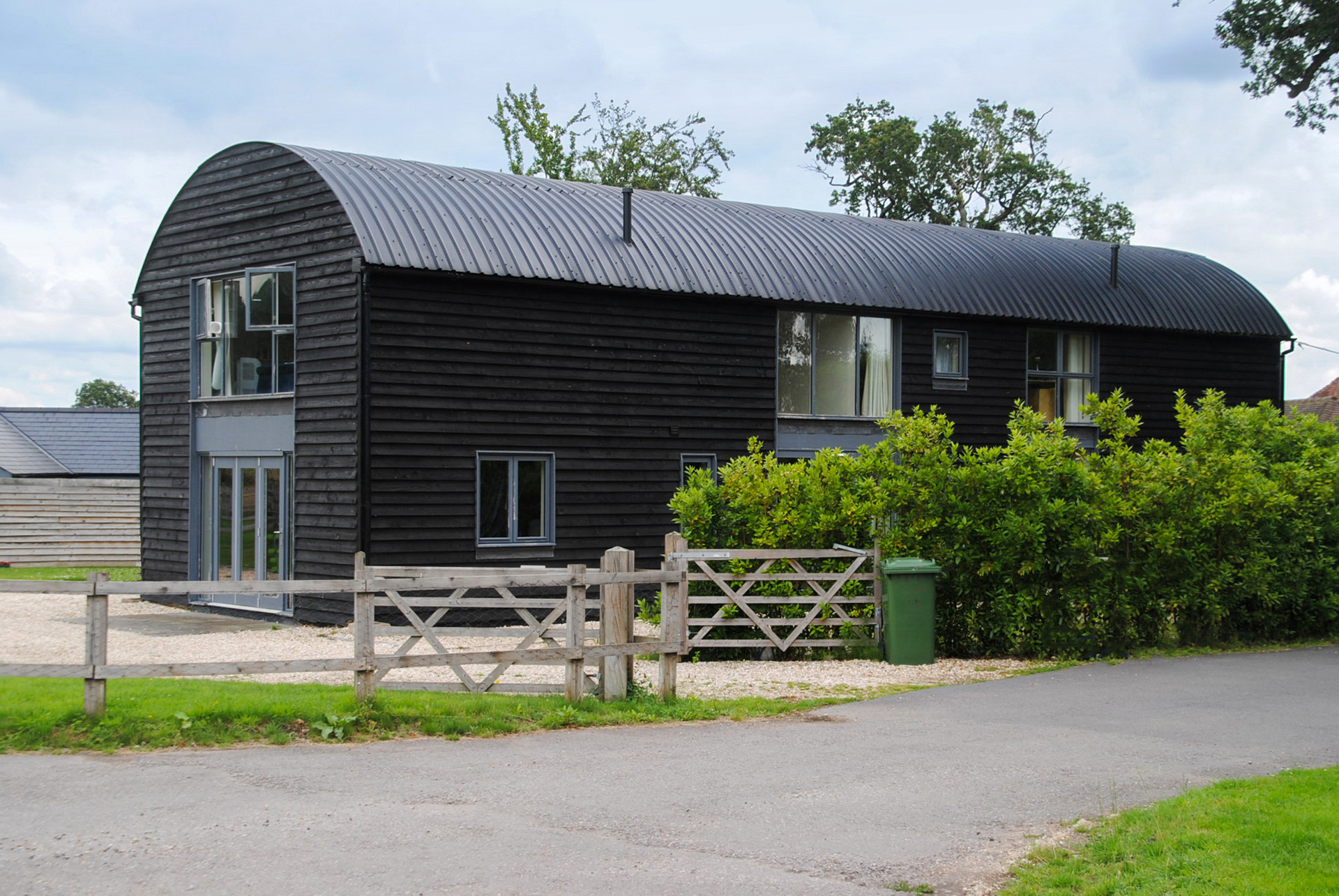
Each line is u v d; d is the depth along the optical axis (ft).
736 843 22.90
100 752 29.07
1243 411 60.34
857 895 20.25
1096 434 81.51
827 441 71.05
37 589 30.17
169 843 21.95
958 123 158.92
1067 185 160.35
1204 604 52.01
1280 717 36.78
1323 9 83.87
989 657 49.44
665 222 69.41
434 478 57.52
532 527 60.95
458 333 58.49
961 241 82.48
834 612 48.57
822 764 29.63
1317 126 90.07
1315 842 22.07
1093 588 49.42
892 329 73.46
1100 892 20.13
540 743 31.45
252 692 34.24
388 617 57.21
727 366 66.90
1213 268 90.89
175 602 67.72
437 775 27.50
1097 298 80.74
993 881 21.18
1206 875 20.42
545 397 60.95
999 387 77.05
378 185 60.13
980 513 48.78
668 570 37.06
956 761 30.19
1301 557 55.01
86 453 123.24
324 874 20.48
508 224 62.18
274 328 59.72
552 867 21.13
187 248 67.21
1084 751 31.60
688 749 31.12
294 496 60.03
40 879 19.95
